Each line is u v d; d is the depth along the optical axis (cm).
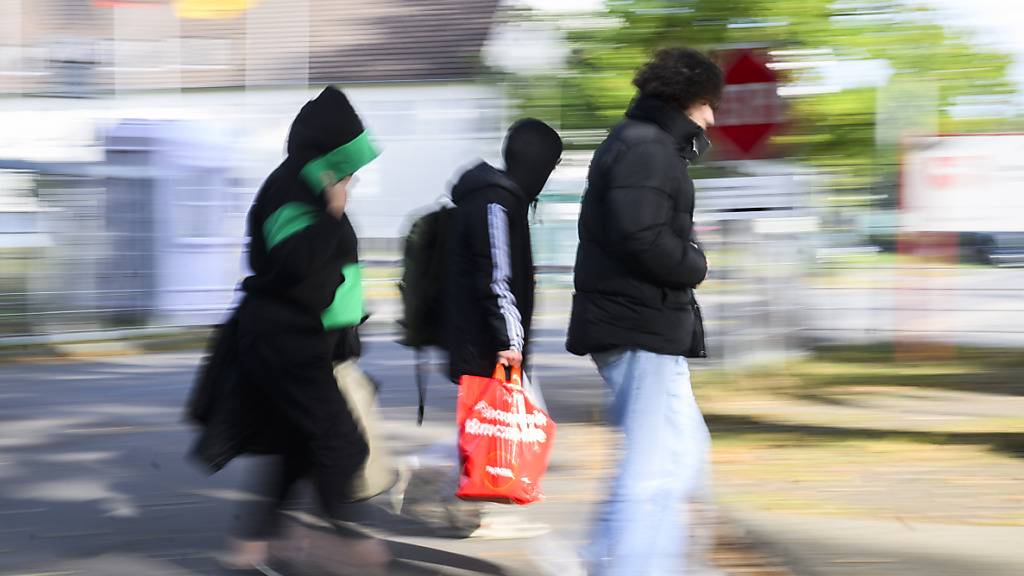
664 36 1670
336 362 771
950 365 1800
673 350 662
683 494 667
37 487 1012
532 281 806
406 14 6003
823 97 1677
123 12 2630
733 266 1561
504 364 770
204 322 2295
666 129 659
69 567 779
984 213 1867
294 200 709
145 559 796
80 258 2138
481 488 756
